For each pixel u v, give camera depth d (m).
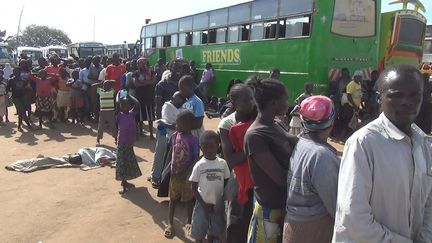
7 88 10.76
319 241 2.32
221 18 14.08
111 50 31.17
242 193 3.17
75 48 30.92
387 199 1.93
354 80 9.88
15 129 11.09
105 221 4.98
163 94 6.68
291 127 7.62
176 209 5.37
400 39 11.48
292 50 10.57
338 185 2.04
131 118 5.86
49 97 10.89
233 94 3.26
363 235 1.89
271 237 2.72
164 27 18.81
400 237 1.91
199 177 3.84
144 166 7.42
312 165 2.28
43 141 9.59
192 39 16.23
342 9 10.05
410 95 1.88
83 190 6.06
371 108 10.48
